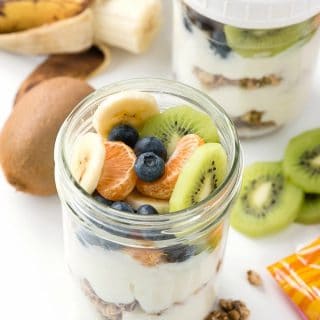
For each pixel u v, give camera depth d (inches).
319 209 20.0
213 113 16.1
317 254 18.9
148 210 14.9
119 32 22.5
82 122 16.1
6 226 19.6
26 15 22.5
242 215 19.8
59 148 15.3
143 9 22.2
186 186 14.8
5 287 18.7
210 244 15.9
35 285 18.8
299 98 21.2
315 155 20.6
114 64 23.1
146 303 16.6
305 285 18.4
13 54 23.1
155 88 16.6
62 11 22.3
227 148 15.6
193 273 16.2
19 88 22.3
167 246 15.0
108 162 15.5
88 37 22.6
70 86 19.7
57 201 20.0
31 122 19.2
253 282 18.8
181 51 21.0
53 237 19.5
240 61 19.9
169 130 16.5
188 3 19.4
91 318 18.2
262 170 20.6
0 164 19.6
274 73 20.1
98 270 16.1
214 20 19.2
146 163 15.2
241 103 20.8
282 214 19.7
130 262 15.5
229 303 18.5
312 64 20.8
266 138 21.7
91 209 14.6
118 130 16.1
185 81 21.5
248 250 19.5
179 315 17.3
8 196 20.0
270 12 18.7
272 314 18.5
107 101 16.1
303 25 19.3
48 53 22.9
